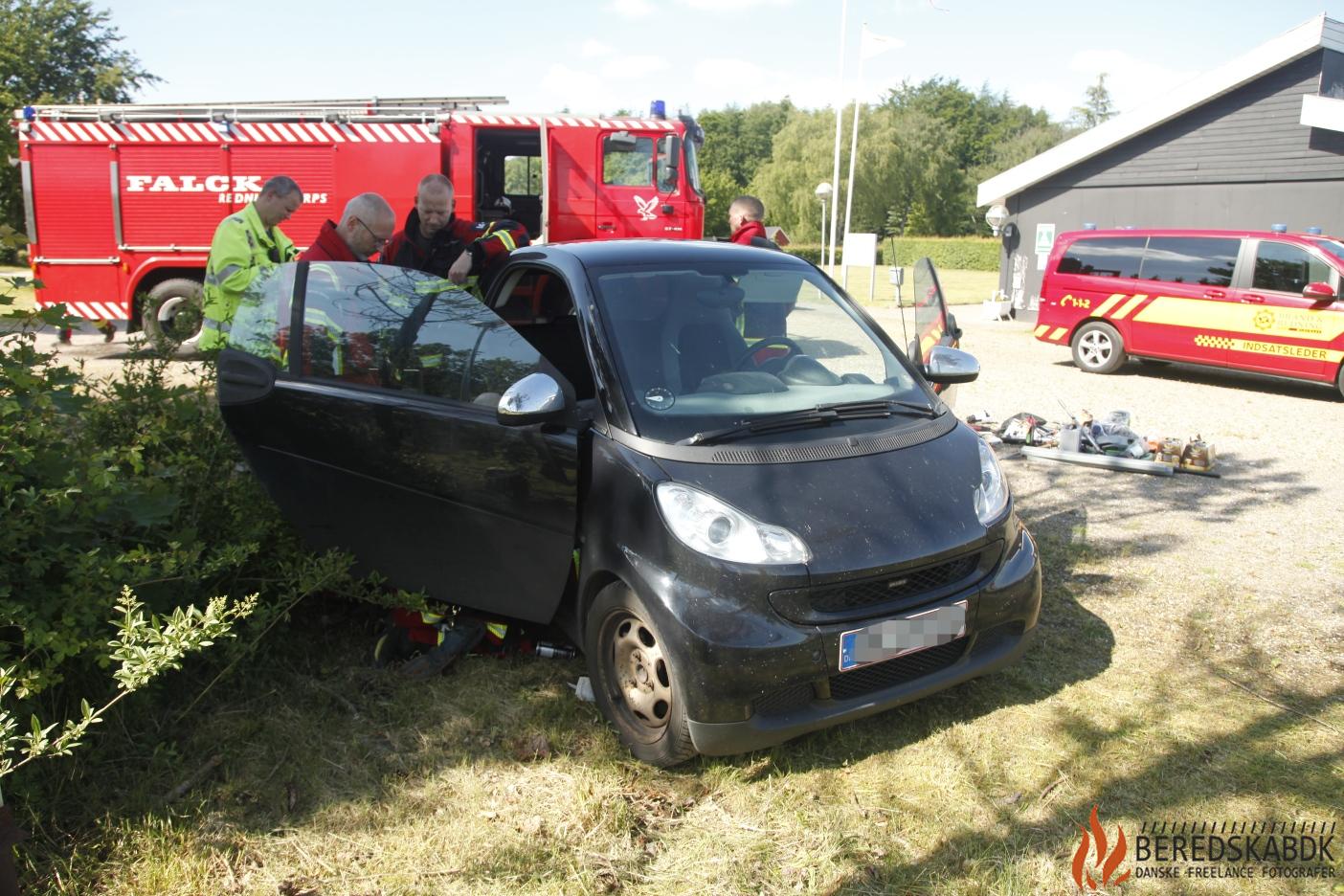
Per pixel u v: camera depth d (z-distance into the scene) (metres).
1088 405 9.76
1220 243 10.97
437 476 3.62
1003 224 19.14
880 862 2.76
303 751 3.24
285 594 3.82
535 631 4.00
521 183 11.48
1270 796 3.05
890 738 3.39
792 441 3.34
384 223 4.66
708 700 2.89
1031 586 3.36
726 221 42.47
